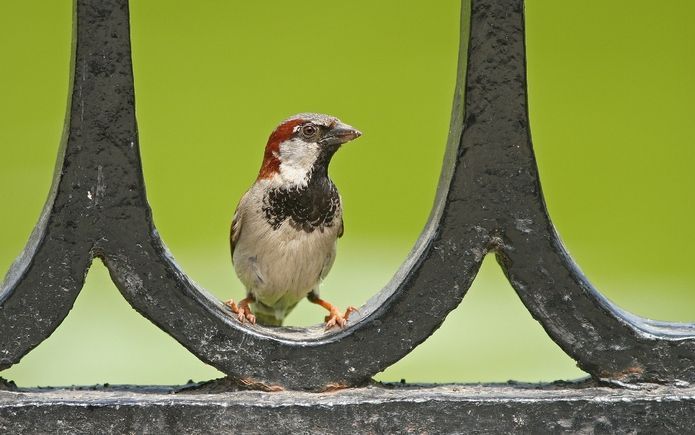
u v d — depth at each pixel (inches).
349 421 144.6
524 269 148.9
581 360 149.9
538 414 145.7
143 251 146.5
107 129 144.9
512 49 146.8
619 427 145.5
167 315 147.4
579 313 149.0
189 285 148.4
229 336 148.3
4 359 144.3
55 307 144.9
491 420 145.6
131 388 155.4
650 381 149.6
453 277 148.6
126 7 143.9
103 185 145.3
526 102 147.4
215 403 143.9
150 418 143.5
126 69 144.3
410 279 148.8
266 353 148.4
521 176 148.3
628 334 149.0
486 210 148.3
